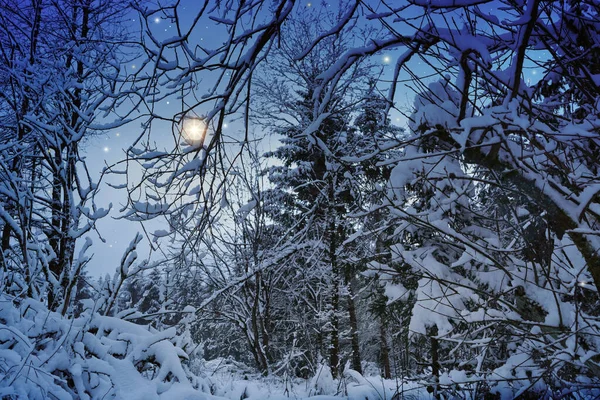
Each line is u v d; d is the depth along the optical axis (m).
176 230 3.24
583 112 3.97
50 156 5.39
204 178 3.18
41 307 3.79
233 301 11.79
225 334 15.56
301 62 10.98
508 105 2.57
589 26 3.08
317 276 12.32
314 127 3.03
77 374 3.16
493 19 2.88
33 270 4.61
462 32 3.01
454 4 2.50
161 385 3.64
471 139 3.05
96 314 4.24
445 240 4.04
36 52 5.12
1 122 6.08
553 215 2.99
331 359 12.12
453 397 4.64
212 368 8.95
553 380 3.83
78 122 4.81
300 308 13.40
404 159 2.88
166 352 3.97
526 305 3.78
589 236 3.02
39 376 2.89
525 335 3.70
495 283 4.77
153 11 2.57
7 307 3.44
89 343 3.69
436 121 3.10
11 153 5.44
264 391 6.28
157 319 6.41
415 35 3.00
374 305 8.61
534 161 2.98
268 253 10.87
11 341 3.21
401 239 7.55
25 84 4.57
